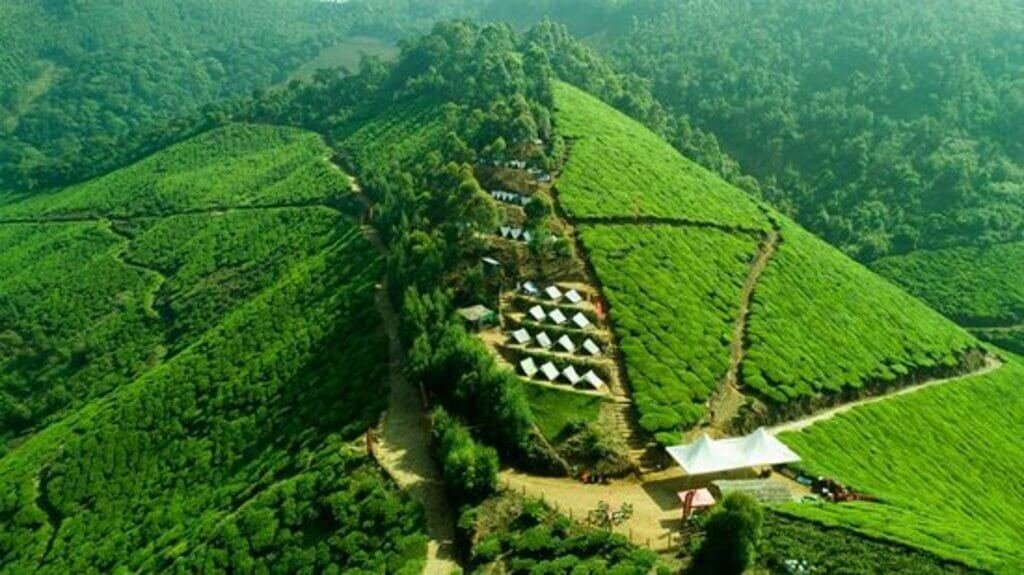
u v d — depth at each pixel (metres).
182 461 117.19
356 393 106.94
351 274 154.50
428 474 85.56
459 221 135.88
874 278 175.62
